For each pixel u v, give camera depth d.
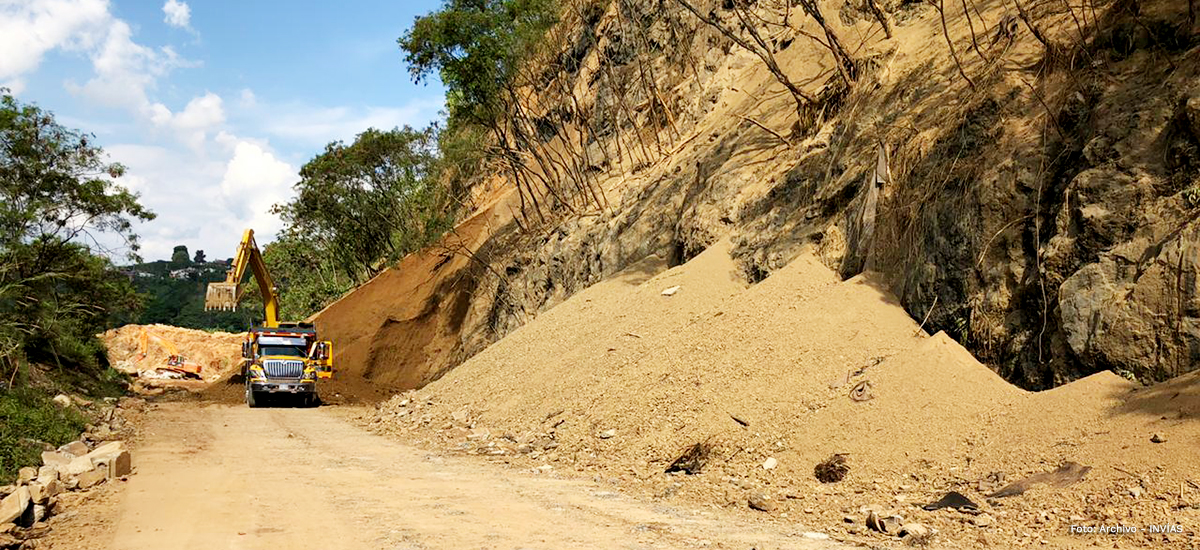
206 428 19.06
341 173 44.84
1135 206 9.98
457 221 42.59
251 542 7.41
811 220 16.30
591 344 17.41
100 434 16.89
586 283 25.28
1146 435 8.04
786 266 15.42
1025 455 8.77
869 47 20.52
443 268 38.44
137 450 14.70
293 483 10.84
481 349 31.78
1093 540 7.00
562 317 20.48
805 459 10.37
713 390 12.91
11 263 23.72
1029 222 11.32
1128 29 11.62
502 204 39.06
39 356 25.20
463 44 27.62
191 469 12.23
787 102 22.38
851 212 15.13
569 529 7.93
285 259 55.81
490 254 34.62
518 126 34.03
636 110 33.66
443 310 36.44
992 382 10.30
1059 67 12.41
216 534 7.76
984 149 12.63
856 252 14.54
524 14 28.44
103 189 25.75
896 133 15.12
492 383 18.62
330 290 50.56
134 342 56.25
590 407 14.47
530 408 16.00
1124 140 10.50
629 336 16.69
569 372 16.59
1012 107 12.66
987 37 15.33
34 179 24.92
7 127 24.28
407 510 8.91
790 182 17.62
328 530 7.88
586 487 10.57
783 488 9.79
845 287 13.84
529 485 10.72
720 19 30.95
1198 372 8.46
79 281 26.20
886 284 13.54
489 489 10.38
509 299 30.77
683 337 15.09
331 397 29.33
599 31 38.34
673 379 13.76
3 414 15.48
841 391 11.40
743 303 15.03
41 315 24.47
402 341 36.38
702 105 29.11
